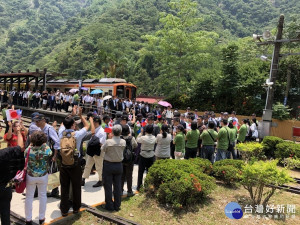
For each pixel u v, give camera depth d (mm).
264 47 24297
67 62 65250
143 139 5621
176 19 22203
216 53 36844
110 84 18797
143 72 49438
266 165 5207
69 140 4316
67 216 4422
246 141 10211
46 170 4020
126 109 14891
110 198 4828
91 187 6000
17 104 21062
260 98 17406
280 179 4945
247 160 8555
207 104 18797
